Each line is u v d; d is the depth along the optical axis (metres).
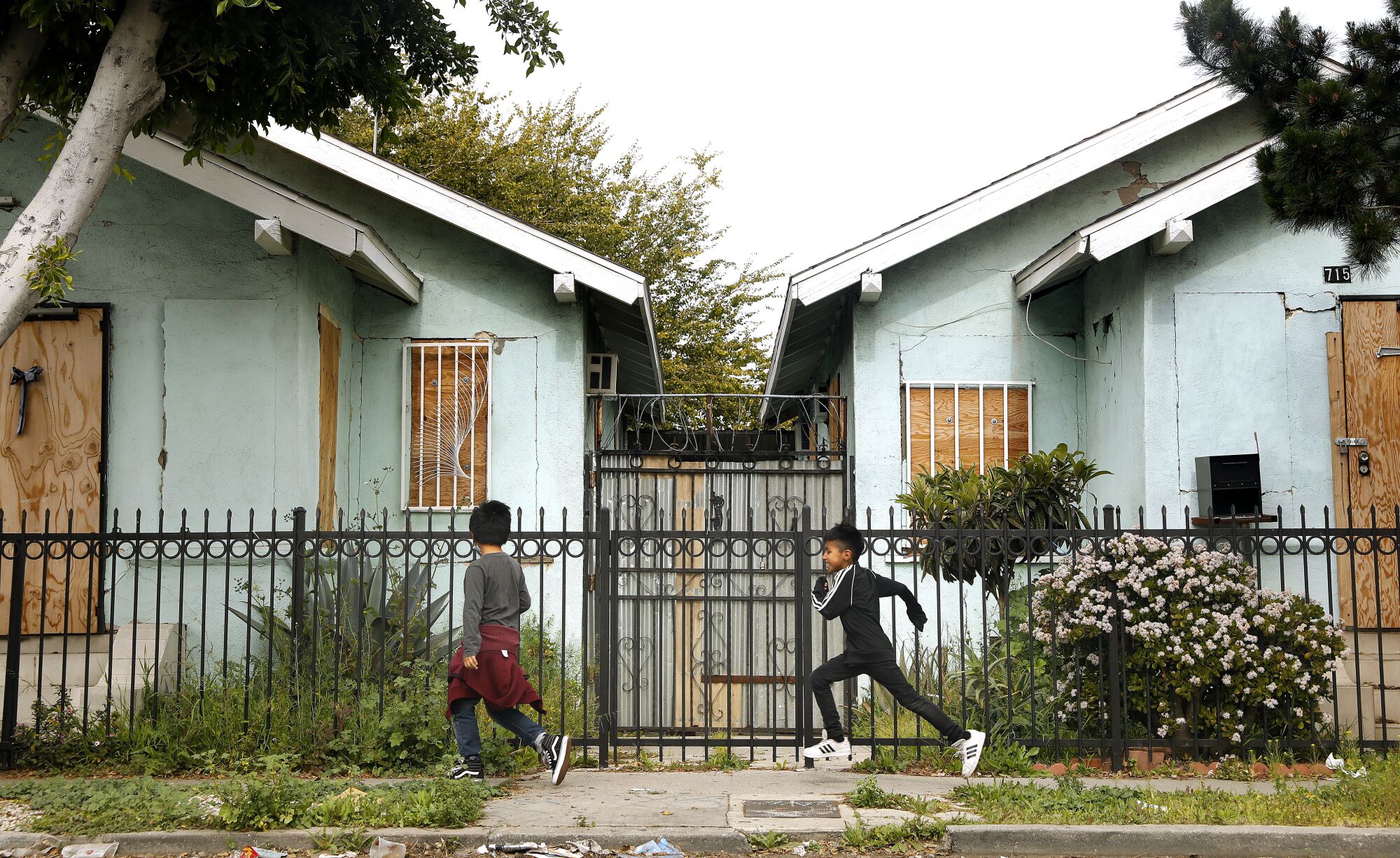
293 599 7.75
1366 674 8.88
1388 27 7.07
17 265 6.27
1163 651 7.47
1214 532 7.73
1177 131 10.44
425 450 10.62
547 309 10.68
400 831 5.91
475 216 10.16
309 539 7.73
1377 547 7.64
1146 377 9.41
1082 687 7.80
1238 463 8.79
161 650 9.05
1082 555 7.98
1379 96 6.98
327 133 10.15
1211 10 7.60
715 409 23.22
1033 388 10.65
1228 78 7.74
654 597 9.66
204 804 6.21
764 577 10.66
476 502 10.52
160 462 9.45
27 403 9.43
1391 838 5.71
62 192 6.48
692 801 6.63
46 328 9.52
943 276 10.71
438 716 7.49
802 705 7.84
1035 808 6.20
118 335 9.57
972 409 10.61
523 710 8.80
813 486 10.81
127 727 7.66
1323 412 9.41
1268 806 6.19
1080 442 10.67
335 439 10.34
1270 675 7.46
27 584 9.23
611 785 7.14
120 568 9.35
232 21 6.76
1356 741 7.61
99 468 9.40
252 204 9.02
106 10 6.98
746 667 10.53
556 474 10.53
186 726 7.74
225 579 7.69
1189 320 9.45
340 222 9.05
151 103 6.89
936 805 6.35
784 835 5.89
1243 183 8.96
